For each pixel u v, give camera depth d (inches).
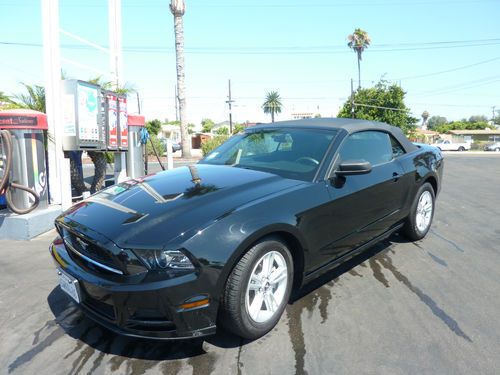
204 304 96.8
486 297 135.9
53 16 243.4
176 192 121.2
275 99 3393.2
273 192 119.0
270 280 111.3
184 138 913.5
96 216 112.5
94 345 110.4
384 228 163.0
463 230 220.2
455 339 110.2
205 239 97.7
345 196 134.6
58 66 245.6
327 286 144.7
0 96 308.0
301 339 110.9
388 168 162.9
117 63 381.7
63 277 111.8
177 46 885.2
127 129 332.5
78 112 249.8
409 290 141.3
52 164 253.6
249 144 163.5
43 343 111.7
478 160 892.6
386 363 100.0
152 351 107.1
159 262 94.0
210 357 103.9
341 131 150.0
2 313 129.3
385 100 1654.8
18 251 191.6
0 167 212.7
